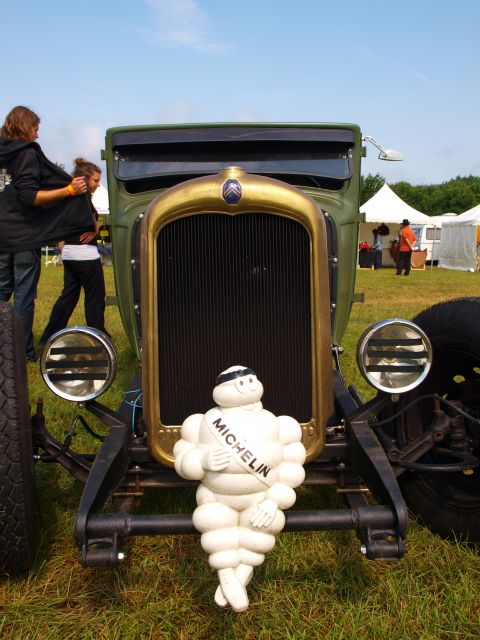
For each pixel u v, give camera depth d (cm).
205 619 203
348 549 241
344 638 195
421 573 227
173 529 189
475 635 194
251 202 199
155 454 217
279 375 214
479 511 245
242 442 181
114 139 334
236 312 210
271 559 233
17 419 210
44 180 336
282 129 332
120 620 202
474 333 252
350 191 338
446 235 2427
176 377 214
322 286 208
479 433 242
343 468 238
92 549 189
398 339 221
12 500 207
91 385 221
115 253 339
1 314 226
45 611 206
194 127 331
